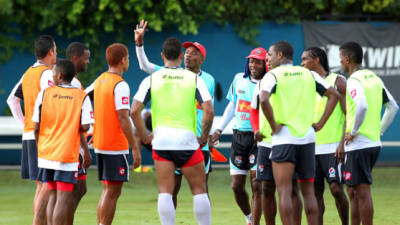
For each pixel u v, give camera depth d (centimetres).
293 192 1961
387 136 4222
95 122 1955
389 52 4228
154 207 2888
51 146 1852
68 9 4009
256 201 2167
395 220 2519
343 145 2034
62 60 1902
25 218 2567
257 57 2159
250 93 2197
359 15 4362
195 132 1800
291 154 1784
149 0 3975
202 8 4119
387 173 3991
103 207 1956
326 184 3728
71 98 1872
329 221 2494
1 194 3306
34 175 2064
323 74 2081
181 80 1783
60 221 1823
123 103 1906
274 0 4266
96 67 4078
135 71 4103
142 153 4075
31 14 4047
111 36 4116
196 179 1798
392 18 4488
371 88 2036
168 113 1767
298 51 4228
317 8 4431
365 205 1994
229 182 3772
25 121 2088
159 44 4116
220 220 2523
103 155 1936
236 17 4169
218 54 4159
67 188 1850
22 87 2095
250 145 2195
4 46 4022
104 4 3922
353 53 2080
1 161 4059
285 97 1800
